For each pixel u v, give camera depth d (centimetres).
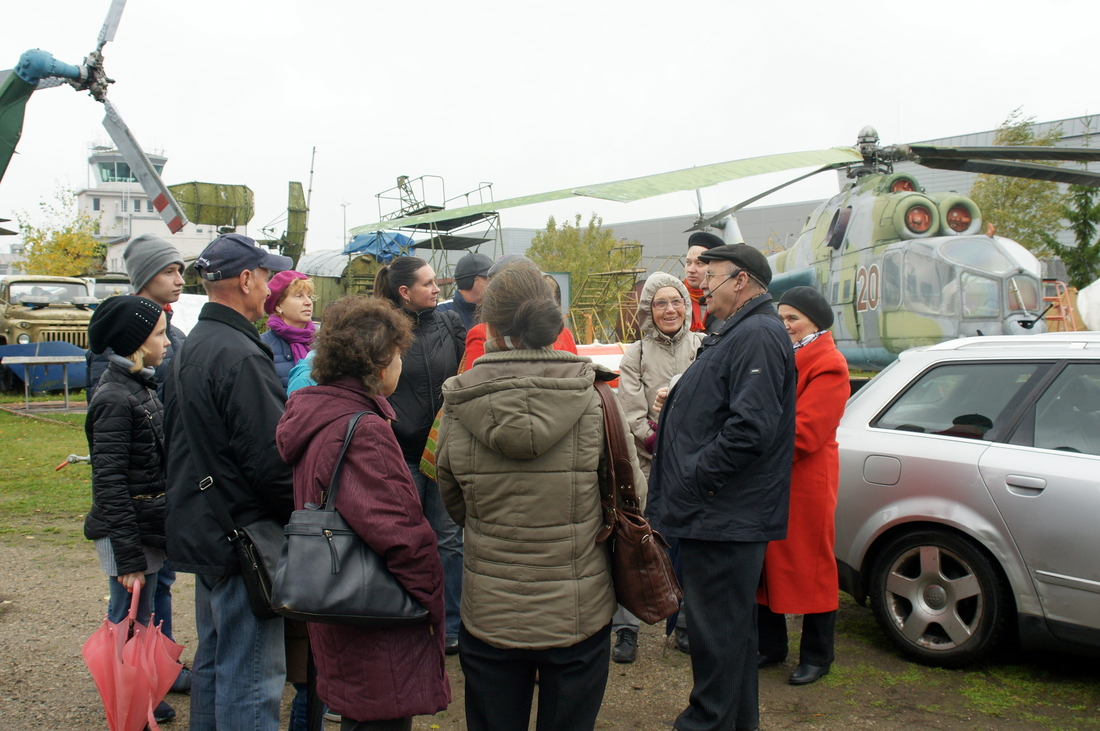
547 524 206
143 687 246
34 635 395
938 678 344
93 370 328
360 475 198
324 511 197
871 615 435
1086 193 1688
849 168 1137
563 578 207
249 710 236
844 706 319
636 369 392
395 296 364
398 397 357
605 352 539
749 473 268
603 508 218
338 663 203
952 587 347
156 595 340
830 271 1167
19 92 729
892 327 1012
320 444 202
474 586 214
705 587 271
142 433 277
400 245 1792
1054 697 324
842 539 387
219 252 244
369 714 201
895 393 391
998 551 331
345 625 195
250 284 251
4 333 1574
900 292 996
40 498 691
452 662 375
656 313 386
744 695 281
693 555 273
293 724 277
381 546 196
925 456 358
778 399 264
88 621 415
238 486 235
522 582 206
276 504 234
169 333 386
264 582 229
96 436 269
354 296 221
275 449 231
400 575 199
